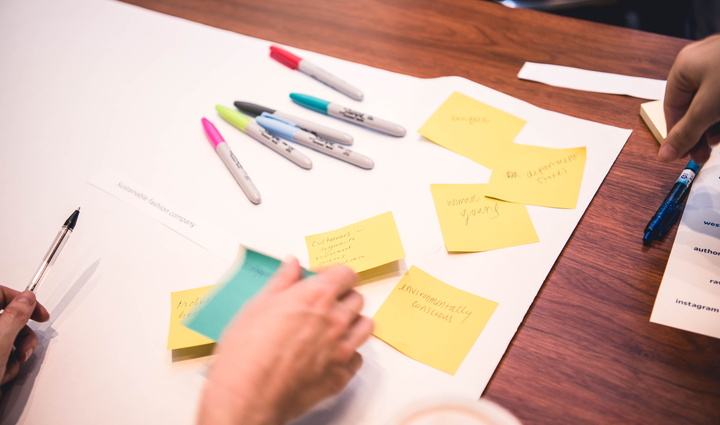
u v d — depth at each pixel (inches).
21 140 32.9
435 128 30.4
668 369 20.9
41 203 29.4
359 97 32.6
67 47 38.7
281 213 27.4
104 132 32.9
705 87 21.3
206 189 29.1
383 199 27.4
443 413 16.9
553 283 23.6
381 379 21.0
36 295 25.3
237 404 16.5
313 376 17.7
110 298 24.9
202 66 36.3
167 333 23.4
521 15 37.0
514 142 29.2
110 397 21.8
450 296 23.3
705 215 25.0
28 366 23.0
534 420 20.0
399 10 38.4
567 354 21.5
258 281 21.5
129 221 28.0
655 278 23.4
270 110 32.1
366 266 24.4
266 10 39.7
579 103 31.0
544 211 26.1
